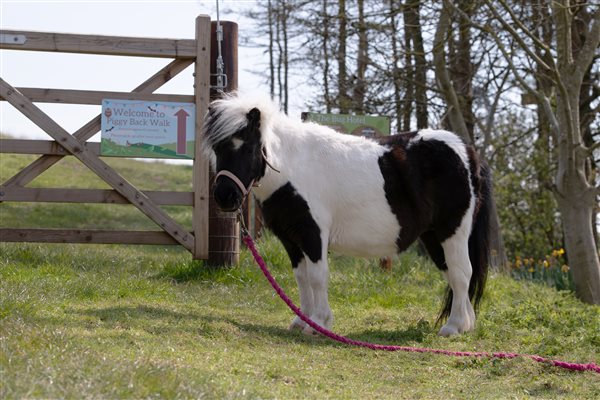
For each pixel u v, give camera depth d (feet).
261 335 21.38
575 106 38.50
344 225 23.20
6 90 28.91
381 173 23.31
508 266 44.45
